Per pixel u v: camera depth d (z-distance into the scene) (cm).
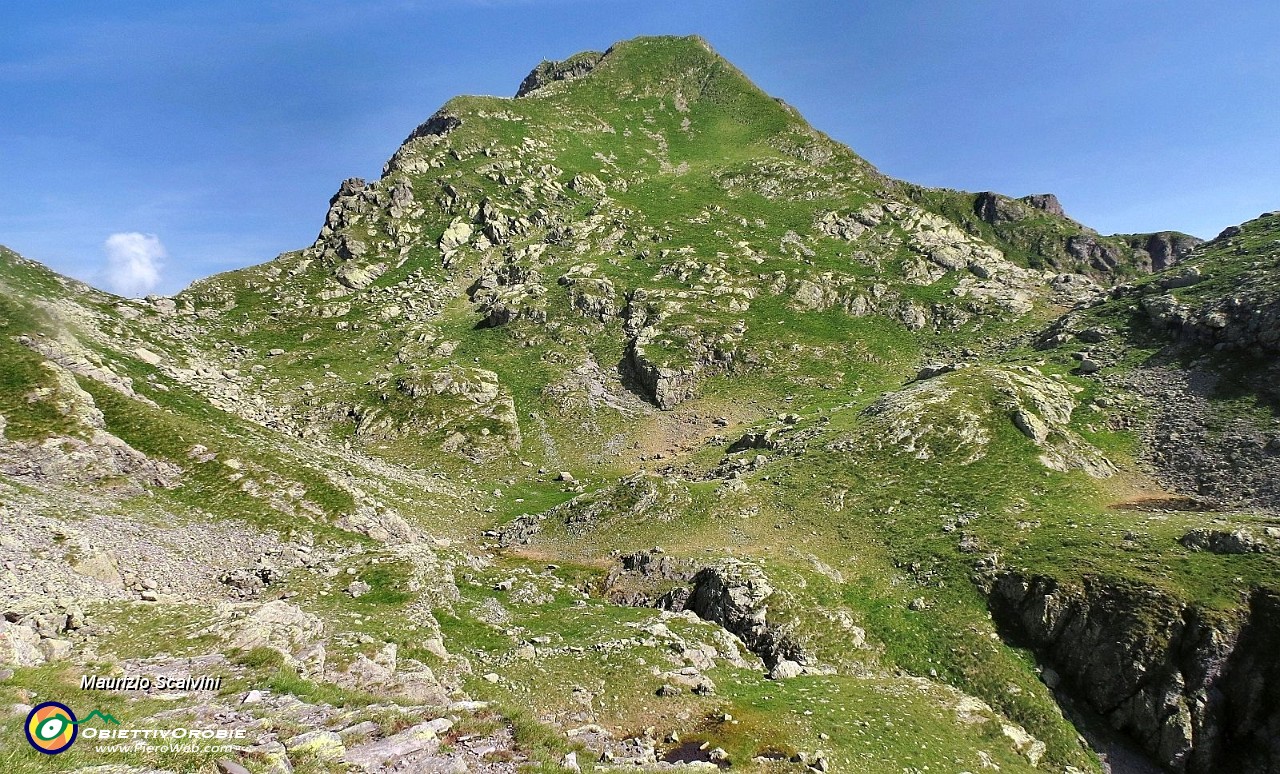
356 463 7662
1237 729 3653
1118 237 19812
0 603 2584
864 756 3067
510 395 10931
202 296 13588
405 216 17250
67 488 4041
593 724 2934
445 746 2017
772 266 15075
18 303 5675
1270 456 5744
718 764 2702
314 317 13638
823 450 7262
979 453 6606
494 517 7525
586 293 13662
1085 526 5228
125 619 2841
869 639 4684
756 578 4966
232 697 2119
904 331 13375
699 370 11669
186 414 5988
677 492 6856
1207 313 7781
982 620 4700
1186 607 4047
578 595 5353
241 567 4053
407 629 3478
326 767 1677
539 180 18912
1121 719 3981
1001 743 3669
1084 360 8475
